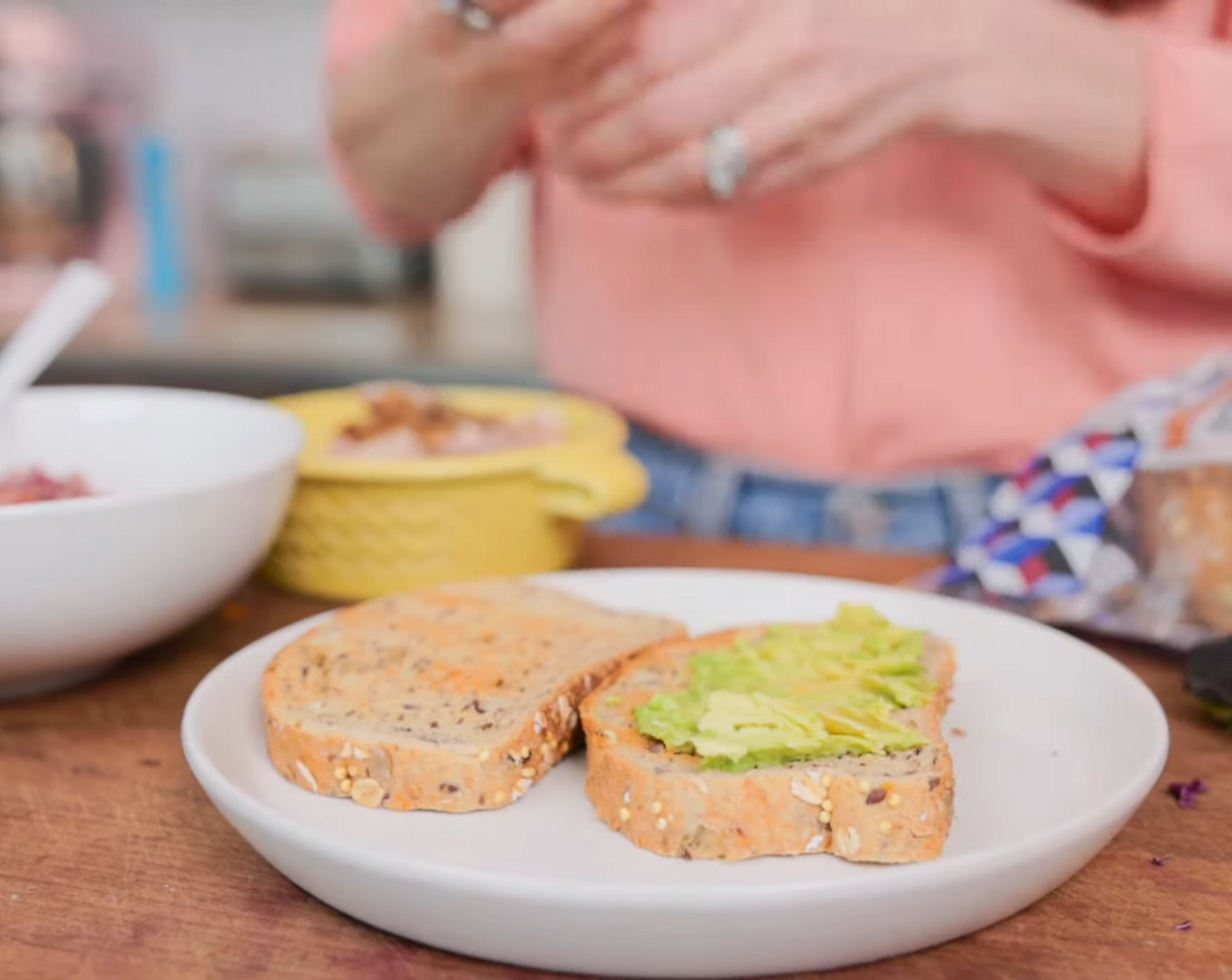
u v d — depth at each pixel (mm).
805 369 891
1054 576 666
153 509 582
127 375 1678
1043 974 453
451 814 517
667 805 490
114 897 489
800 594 653
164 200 2133
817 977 453
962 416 865
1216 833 516
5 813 534
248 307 2029
